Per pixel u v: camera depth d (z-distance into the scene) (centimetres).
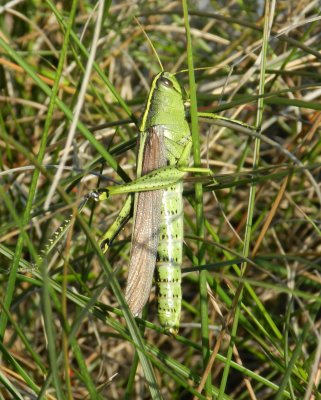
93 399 18
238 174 19
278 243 25
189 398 25
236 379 25
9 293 19
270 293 26
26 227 19
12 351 24
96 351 26
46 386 18
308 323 18
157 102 21
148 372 18
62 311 17
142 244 20
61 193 17
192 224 25
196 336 26
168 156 21
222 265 19
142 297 19
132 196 20
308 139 23
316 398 19
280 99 20
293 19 26
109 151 21
